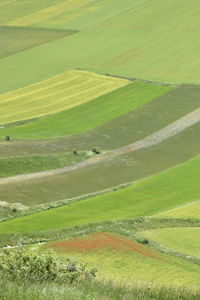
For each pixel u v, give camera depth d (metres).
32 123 150.12
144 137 142.88
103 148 135.50
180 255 75.62
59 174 117.81
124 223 88.88
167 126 149.25
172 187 112.31
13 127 146.62
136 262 69.00
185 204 102.62
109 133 143.75
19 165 117.12
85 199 107.00
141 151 134.50
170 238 83.69
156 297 31.06
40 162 120.75
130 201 105.00
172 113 156.50
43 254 38.22
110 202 104.44
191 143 140.12
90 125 149.00
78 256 70.31
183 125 149.25
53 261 37.09
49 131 144.88
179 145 138.62
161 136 143.38
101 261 68.69
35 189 108.50
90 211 99.25
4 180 110.12
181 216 95.81
